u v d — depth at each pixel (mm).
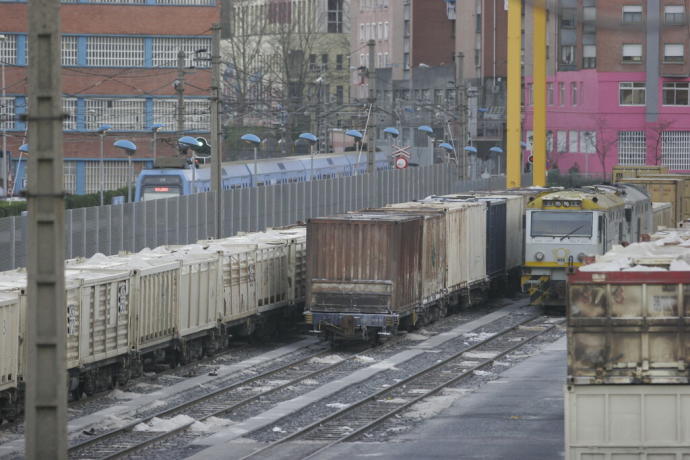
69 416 78000
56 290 44938
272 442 70500
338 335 108750
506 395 85125
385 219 108375
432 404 82438
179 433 73125
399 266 108188
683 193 177625
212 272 101688
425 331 120188
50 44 44500
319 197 179500
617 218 137000
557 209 130625
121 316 87250
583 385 55656
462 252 130875
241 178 194750
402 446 68938
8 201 189750
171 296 94938
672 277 55656
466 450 67562
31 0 44438
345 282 107500
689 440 55281
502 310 140125
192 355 100500
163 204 139875
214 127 143125
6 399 74750
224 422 76625
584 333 55812
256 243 114750
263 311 112438
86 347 82500
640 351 55656
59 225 44906
